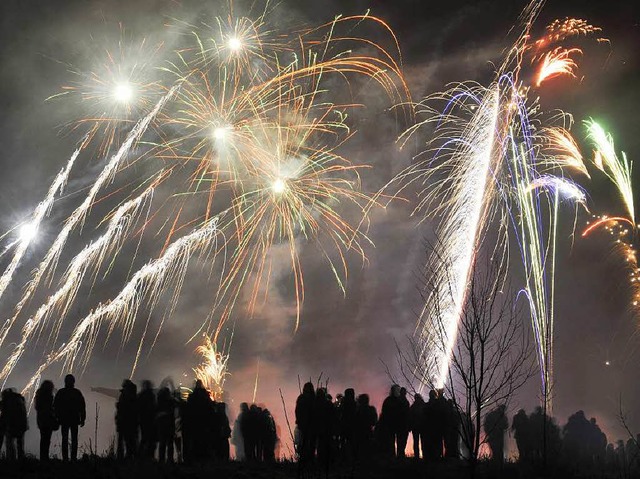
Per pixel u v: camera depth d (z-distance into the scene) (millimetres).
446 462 20594
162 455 20453
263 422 21938
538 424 22875
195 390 20516
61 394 19438
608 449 26547
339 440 21156
